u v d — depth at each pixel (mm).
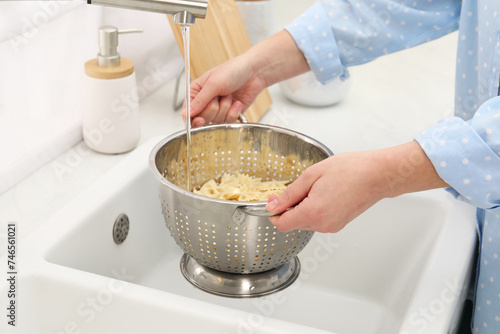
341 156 673
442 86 1523
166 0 738
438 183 683
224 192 891
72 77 1114
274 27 1467
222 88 925
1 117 974
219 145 919
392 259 1004
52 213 928
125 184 938
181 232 794
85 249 861
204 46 1219
